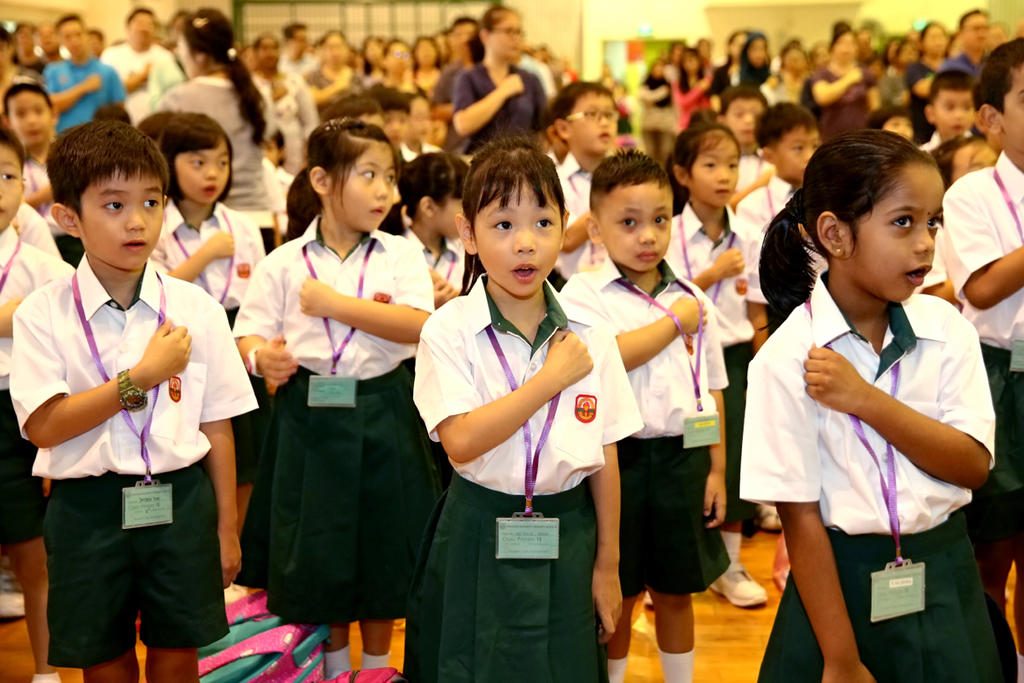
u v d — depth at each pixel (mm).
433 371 1607
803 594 1455
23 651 2619
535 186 1549
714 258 2842
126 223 1749
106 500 1789
